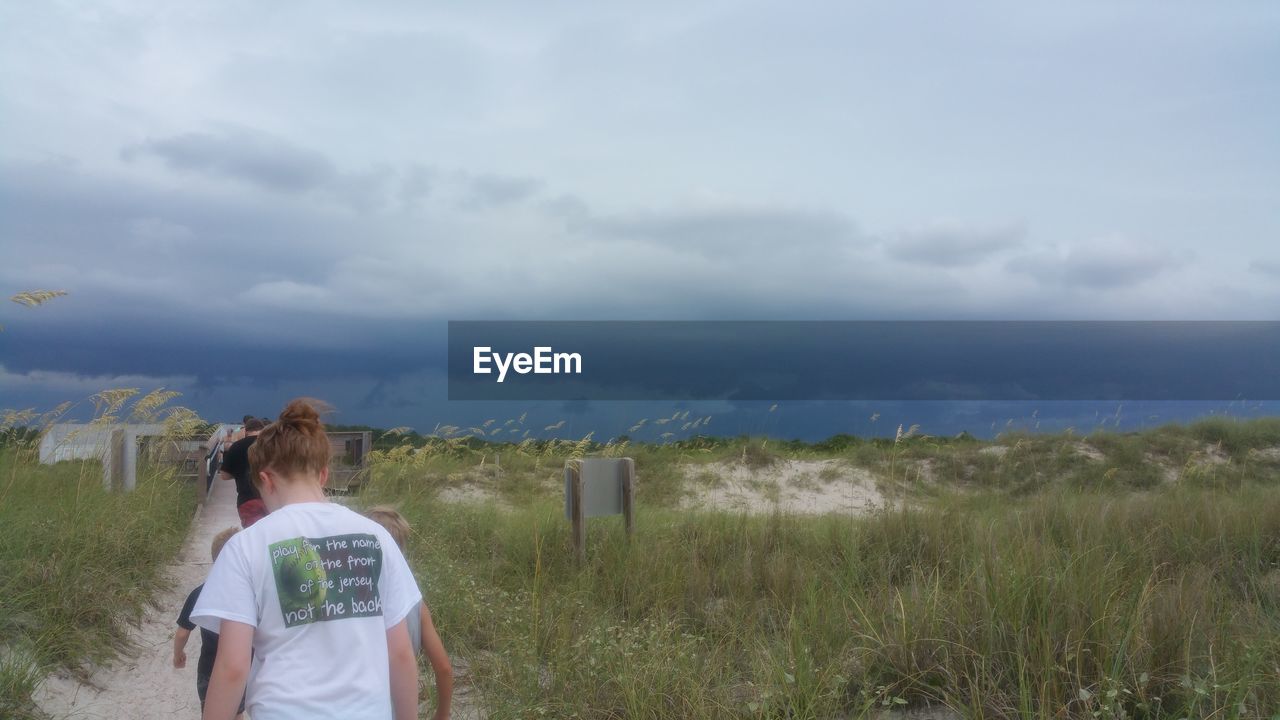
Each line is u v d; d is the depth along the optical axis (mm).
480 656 6125
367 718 2609
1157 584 5703
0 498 8242
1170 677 4391
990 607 5160
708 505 13836
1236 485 14070
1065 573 5434
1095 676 4531
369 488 12977
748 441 18500
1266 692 4195
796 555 8219
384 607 2809
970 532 8195
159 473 12219
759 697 4719
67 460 10562
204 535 10844
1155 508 9086
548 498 15492
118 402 10820
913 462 17656
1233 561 6930
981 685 4672
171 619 7230
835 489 16562
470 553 9430
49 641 5828
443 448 16859
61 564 6781
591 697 5145
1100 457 17062
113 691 5770
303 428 3012
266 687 2582
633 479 9266
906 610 5551
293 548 2715
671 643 5746
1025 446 17406
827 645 5414
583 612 6762
